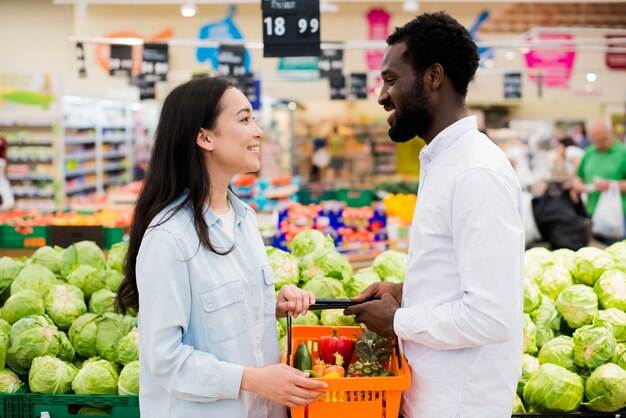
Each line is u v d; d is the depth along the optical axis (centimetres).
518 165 1191
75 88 1275
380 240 691
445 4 1149
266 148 1392
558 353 268
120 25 1132
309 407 188
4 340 263
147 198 187
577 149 1145
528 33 1078
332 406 188
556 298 318
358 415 189
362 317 201
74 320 295
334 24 1147
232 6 1120
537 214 694
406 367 194
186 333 184
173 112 186
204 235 183
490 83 1292
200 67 1139
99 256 350
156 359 175
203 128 185
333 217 702
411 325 185
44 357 262
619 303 296
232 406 183
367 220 702
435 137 192
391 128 201
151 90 898
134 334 274
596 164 752
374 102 1677
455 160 186
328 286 297
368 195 1089
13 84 1129
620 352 264
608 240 734
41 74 1138
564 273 322
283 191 891
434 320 180
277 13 452
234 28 1116
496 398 189
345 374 210
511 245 174
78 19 1131
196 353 179
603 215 731
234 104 188
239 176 887
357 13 1141
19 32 1292
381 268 339
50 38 1289
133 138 1611
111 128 1513
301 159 1653
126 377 253
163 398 183
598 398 245
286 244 560
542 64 1138
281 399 178
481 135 191
